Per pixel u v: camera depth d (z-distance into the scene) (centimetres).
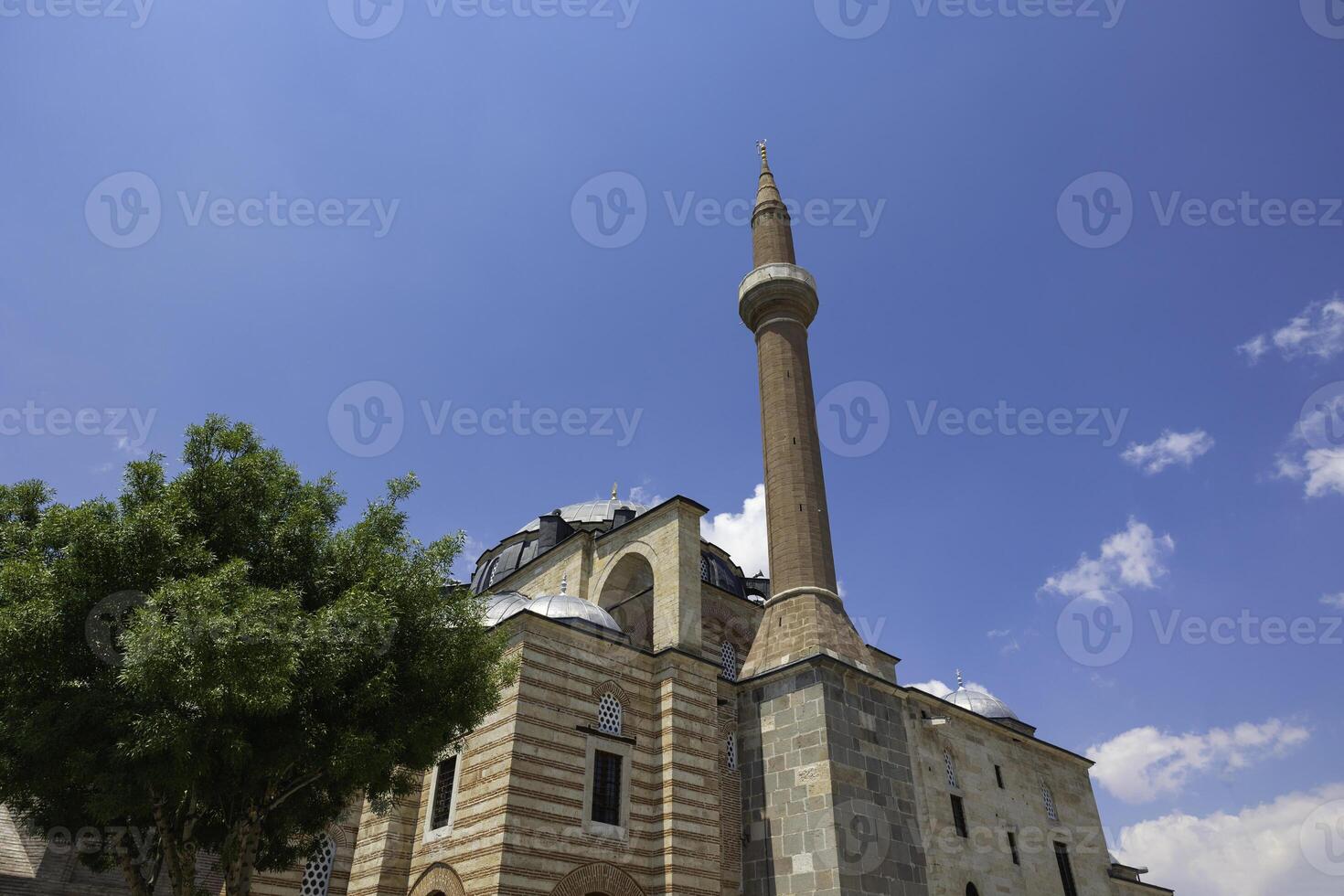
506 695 2425
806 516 3478
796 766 2864
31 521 1619
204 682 1342
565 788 2375
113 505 1608
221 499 1680
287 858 1877
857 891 2620
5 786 1463
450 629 1806
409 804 2577
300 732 1527
